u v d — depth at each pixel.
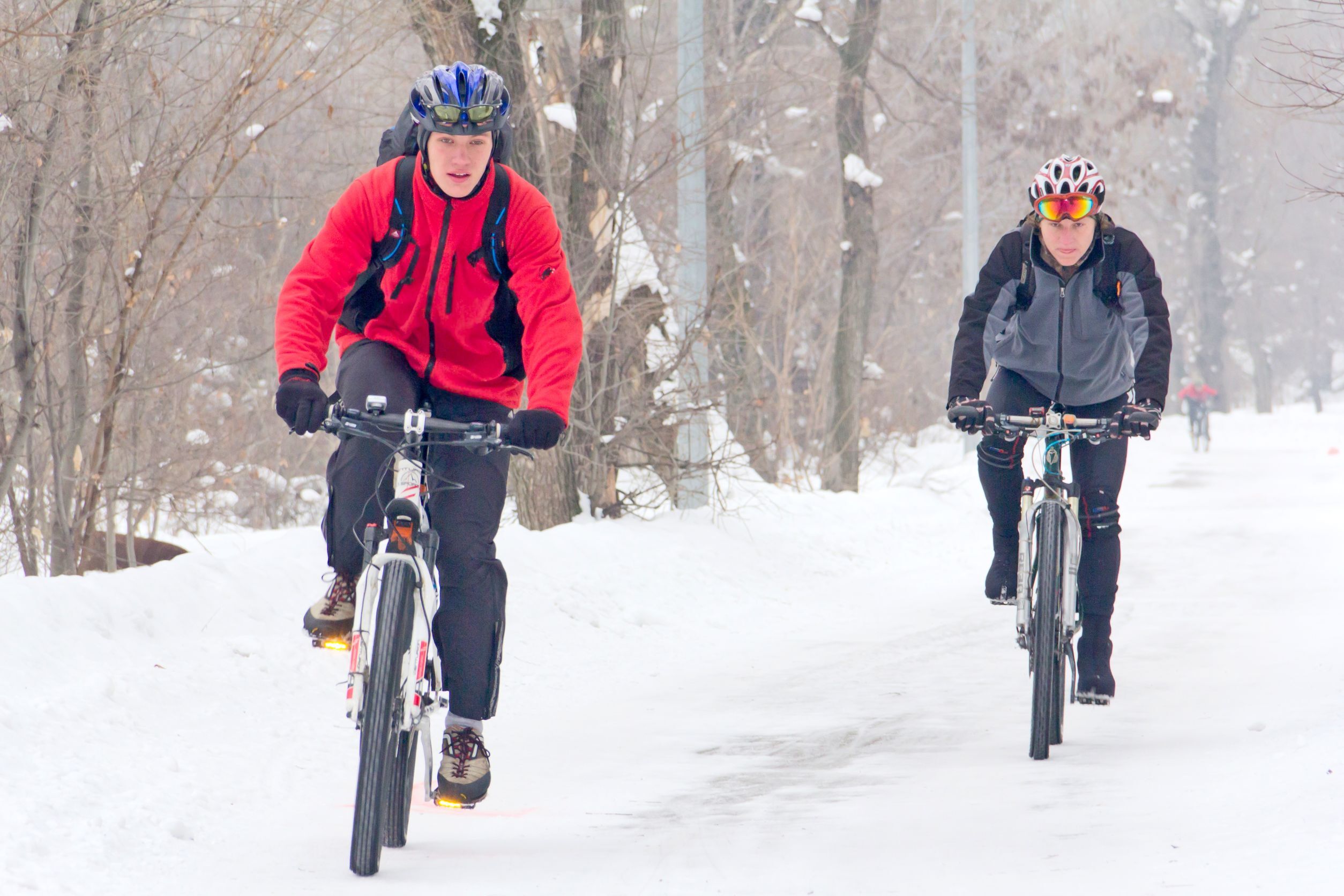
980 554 56.88
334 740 23.61
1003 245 22.98
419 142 16.94
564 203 49.56
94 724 21.77
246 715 24.17
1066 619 22.38
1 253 31.83
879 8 81.38
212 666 26.02
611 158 49.16
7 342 31.89
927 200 125.12
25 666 23.36
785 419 76.56
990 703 27.69
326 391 72.19
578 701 28.80
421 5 40.84
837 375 80.56
